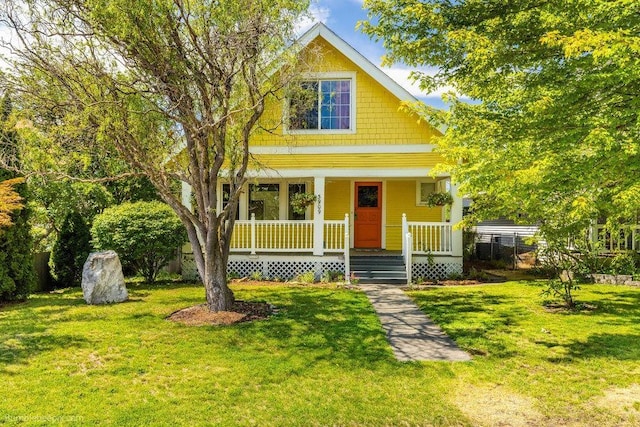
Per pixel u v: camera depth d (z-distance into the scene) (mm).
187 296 10625
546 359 6078
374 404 4625
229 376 5301
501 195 6938
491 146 6668
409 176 14086
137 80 7414
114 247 12367
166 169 8797
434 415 4418
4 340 6672
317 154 14133
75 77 7391
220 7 7062
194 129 7555
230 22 7172
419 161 13938
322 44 14188
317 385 5074
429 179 16109
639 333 7266
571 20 5457
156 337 6852
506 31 6039
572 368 5742
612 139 4707
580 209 5293
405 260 13766
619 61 4598
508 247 16953
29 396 4703
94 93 7457
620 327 7633
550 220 8719
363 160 14078
